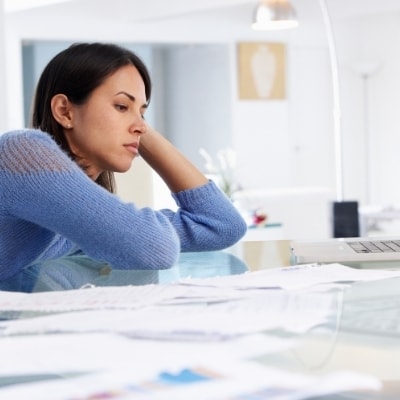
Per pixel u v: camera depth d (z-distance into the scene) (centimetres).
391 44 1141
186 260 188
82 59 184
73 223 165
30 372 72
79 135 187
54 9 945
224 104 1156
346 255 165
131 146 189
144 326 91
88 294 121
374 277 134
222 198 211
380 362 79
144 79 193
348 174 1188
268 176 1155
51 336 87
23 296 122
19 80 980
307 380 62
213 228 206
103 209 166
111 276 160
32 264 180
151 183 289
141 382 64
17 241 170
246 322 93
